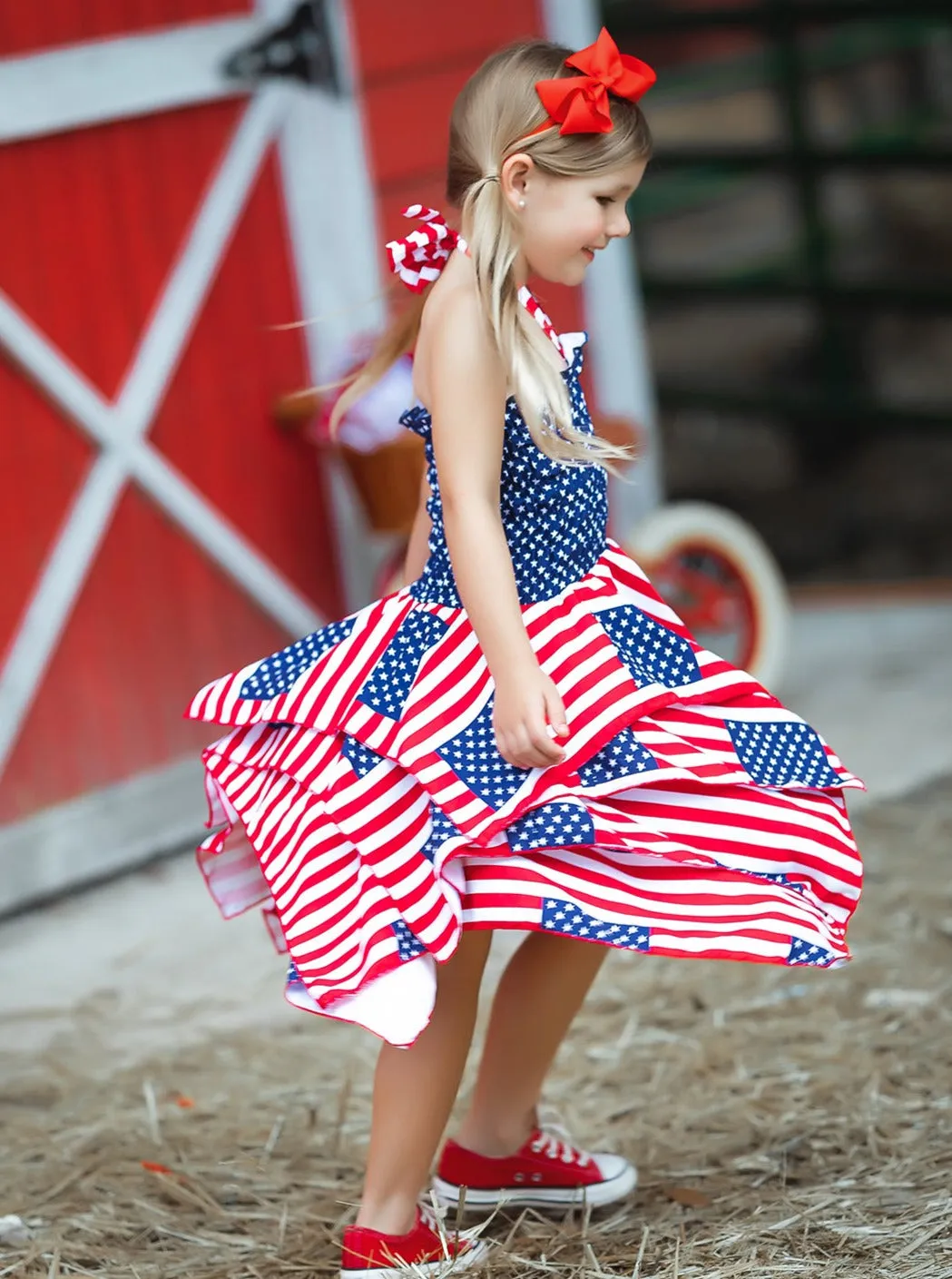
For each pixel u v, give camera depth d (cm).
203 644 795
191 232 781
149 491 768
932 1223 412
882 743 866
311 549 838
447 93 900
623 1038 549
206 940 680
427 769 364
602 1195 436
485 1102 430
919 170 1362
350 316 838
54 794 739
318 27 814
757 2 1363
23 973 658
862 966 597
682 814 373
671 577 905
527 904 354
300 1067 545
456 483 362
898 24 1364
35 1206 457
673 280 1385
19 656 722
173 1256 426
